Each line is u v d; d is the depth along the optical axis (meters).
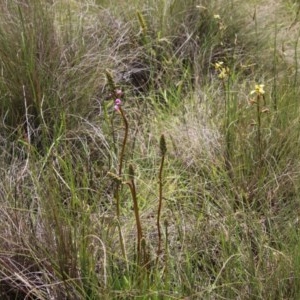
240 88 3.78
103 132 3.48
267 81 3.89
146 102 3.81
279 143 3.29
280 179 3.15
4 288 2.50
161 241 2.76
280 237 2.71
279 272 2.45
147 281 2.41
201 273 2.59
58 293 2.43
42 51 3.68
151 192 3.07
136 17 4.43
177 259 2.55
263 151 3.24
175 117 3.64
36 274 2.52
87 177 3.10
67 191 2.94
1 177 2.96
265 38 4.61
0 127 3.37
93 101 3.68
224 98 3.73
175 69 4.13
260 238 2.68
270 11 4.93
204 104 3.69
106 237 2.58
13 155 3.15
